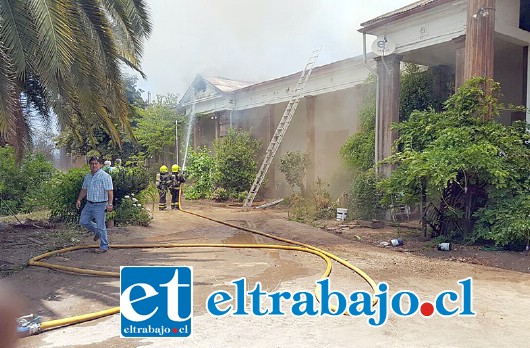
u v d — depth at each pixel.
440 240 8.47
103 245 7.73
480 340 3.88
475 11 8.84
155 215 13.81
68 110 8.88
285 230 10.48
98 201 7.62
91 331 4.13
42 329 4.12
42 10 5.70
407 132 9.40
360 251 7.95
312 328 4.18
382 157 11.92
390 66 11.80
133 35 8.34
